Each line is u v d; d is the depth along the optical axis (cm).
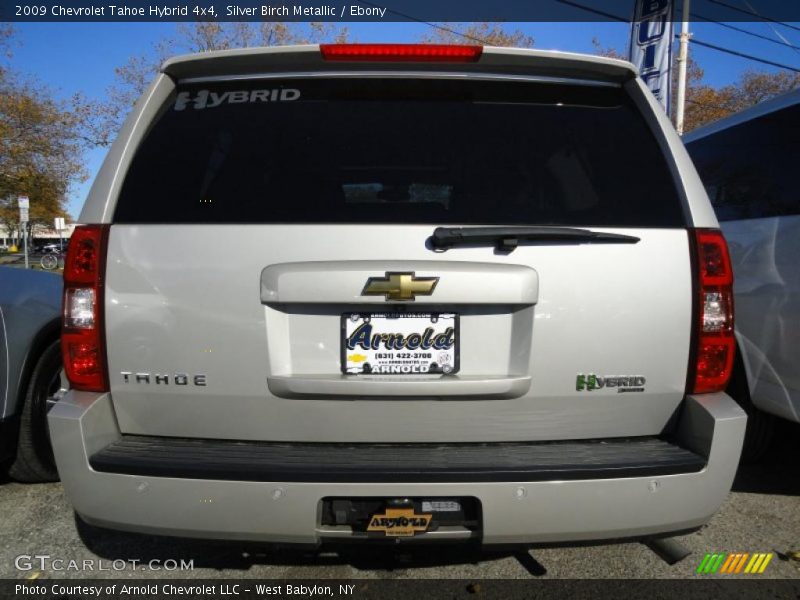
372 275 206
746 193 369
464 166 232
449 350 214
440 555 289
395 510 204
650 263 214
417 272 206
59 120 2616
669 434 223
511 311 213
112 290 212
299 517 201
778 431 397
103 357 214
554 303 210
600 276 212
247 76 244
